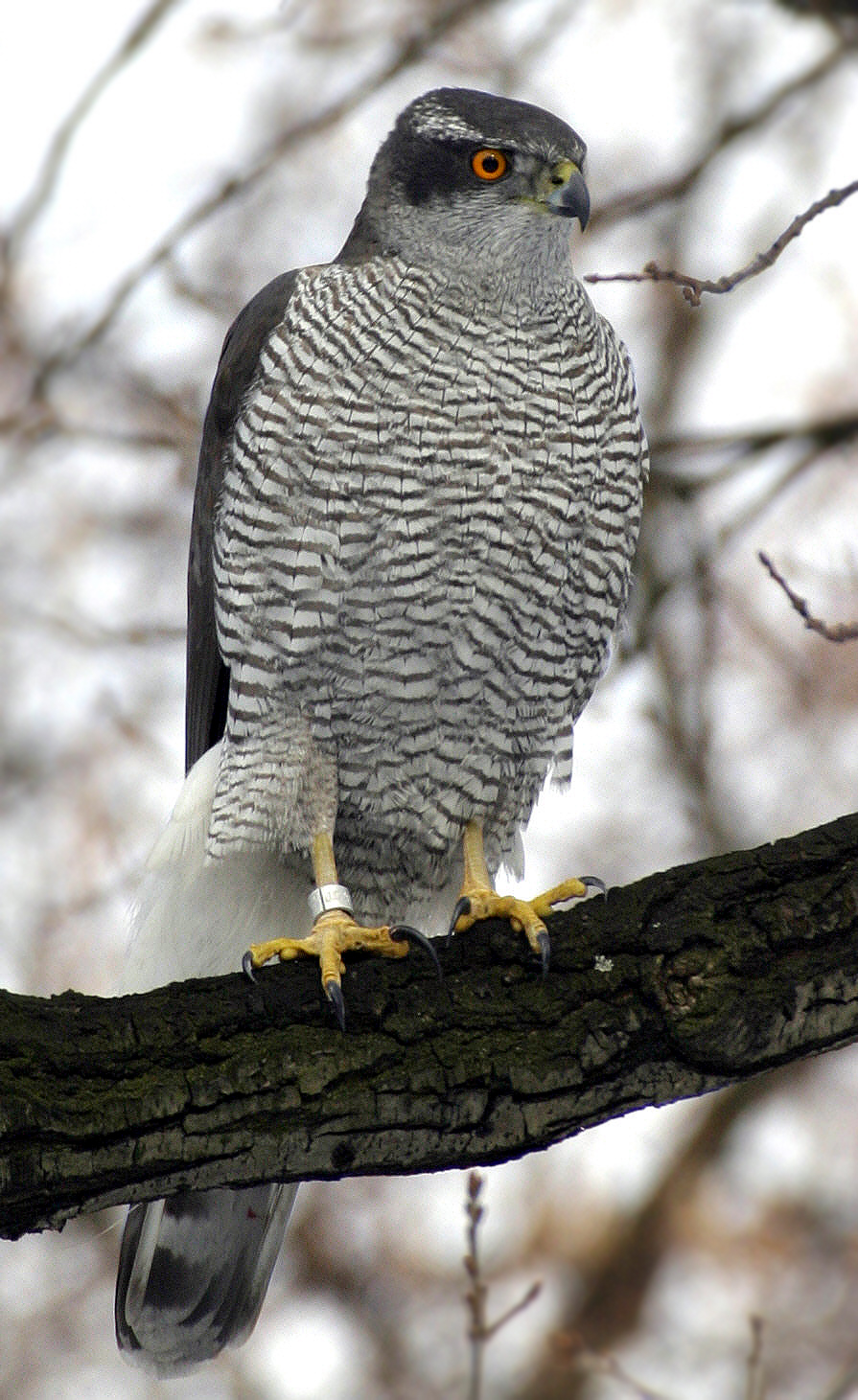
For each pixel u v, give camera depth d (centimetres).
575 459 879
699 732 1469
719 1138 1518
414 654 875
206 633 970
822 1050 663
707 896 675
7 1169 610
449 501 859
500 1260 1488
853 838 678
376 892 961
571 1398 1438
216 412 952
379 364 862
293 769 885
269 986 669
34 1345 1429
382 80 1433
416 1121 652
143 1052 639
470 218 879
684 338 1642
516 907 698
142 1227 883
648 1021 661
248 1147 640
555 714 926
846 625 816
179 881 915
